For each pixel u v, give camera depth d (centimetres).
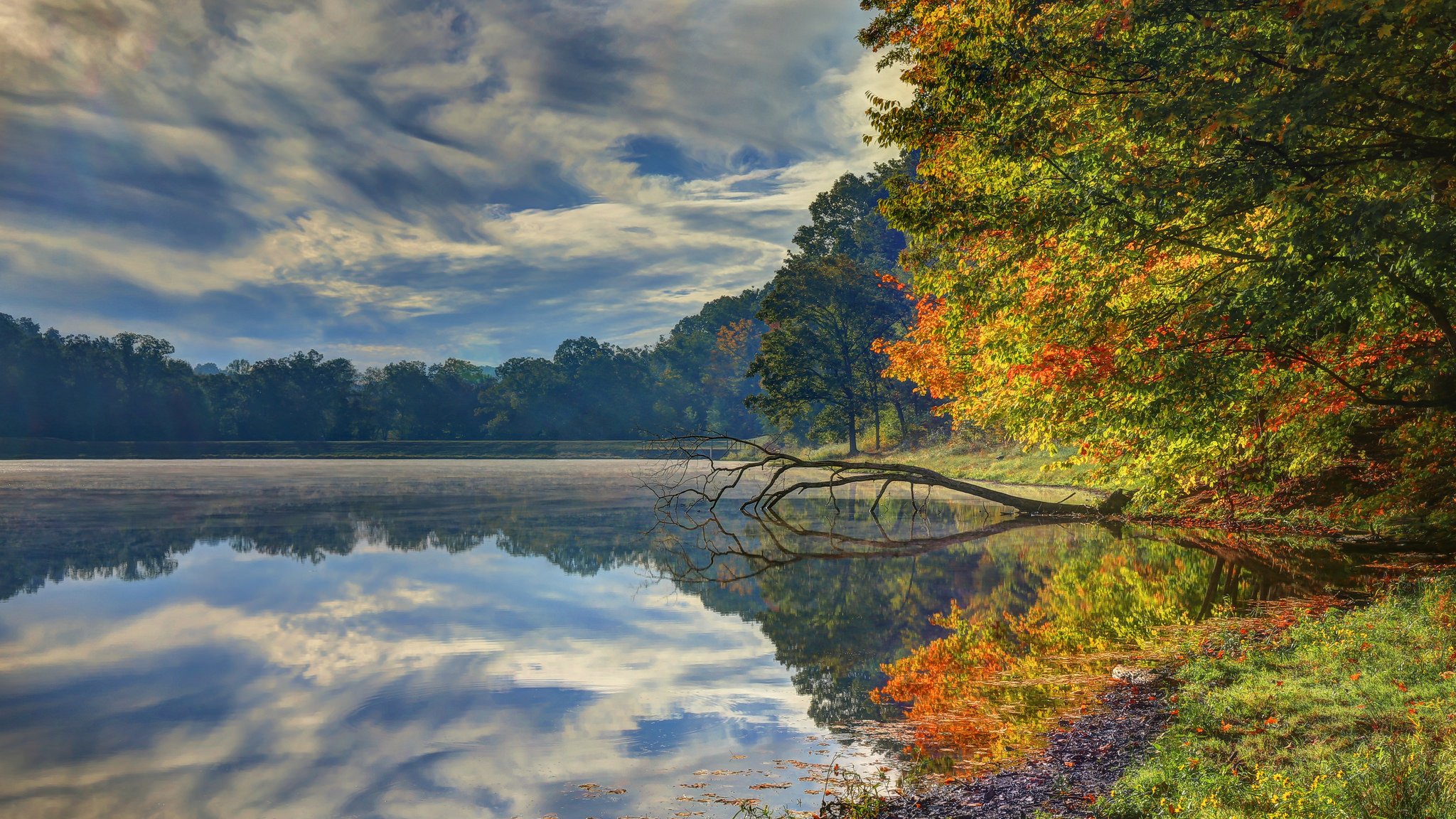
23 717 948
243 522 3278
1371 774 527
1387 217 1031
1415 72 985
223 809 691
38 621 1495
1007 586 1712
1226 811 527
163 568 2130
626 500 4475
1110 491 3384
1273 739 686
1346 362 1686
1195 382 1544
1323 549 1922
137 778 759
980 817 609
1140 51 1211
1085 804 609
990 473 4816
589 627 1433
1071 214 1339
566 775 750
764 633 1366
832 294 7288
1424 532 1927
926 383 2756
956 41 1288
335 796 715
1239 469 2217
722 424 13775
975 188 1465
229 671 1148
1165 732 754
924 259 1578
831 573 1962
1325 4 920
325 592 1798
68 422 13450
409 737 870
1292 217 1170
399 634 1388
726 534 2822
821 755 780
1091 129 1318
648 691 1036
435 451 14000
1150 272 1600
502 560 2269
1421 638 912
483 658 1215
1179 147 1216
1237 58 1139
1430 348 1571
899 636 1321
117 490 5119
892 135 1431
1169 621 1282
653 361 16600
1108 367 1741
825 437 8862
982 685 1004
